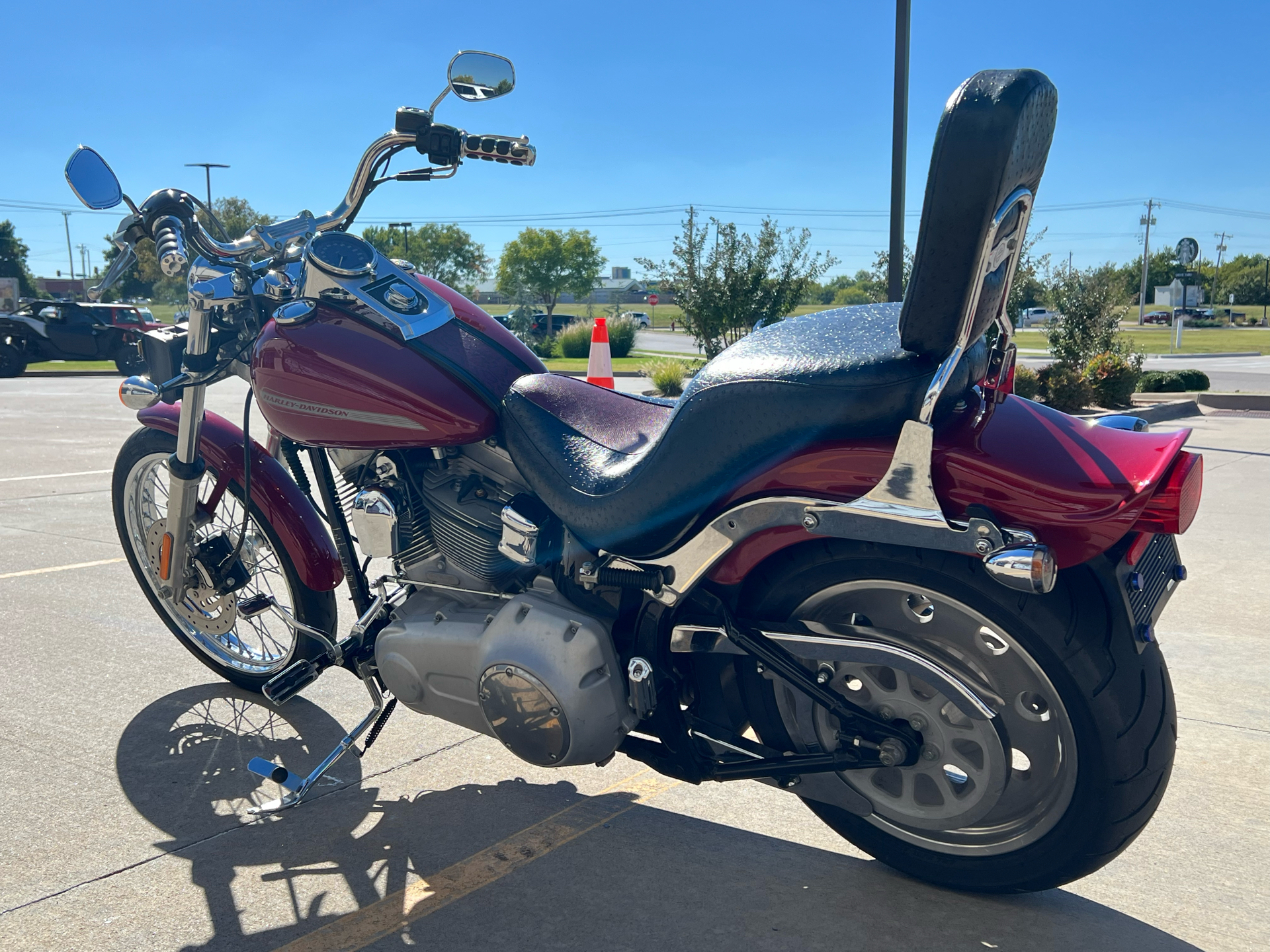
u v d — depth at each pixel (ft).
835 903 8.05
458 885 8.30
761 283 56.80
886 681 7.89
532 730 8.08
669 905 8.03
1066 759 7.18
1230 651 13.61
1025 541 6.42
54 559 18.16
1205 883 8.30
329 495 9.82
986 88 6.00
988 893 7.98
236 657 12.28
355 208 9.89
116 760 10.47
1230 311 360.28
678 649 7.98
